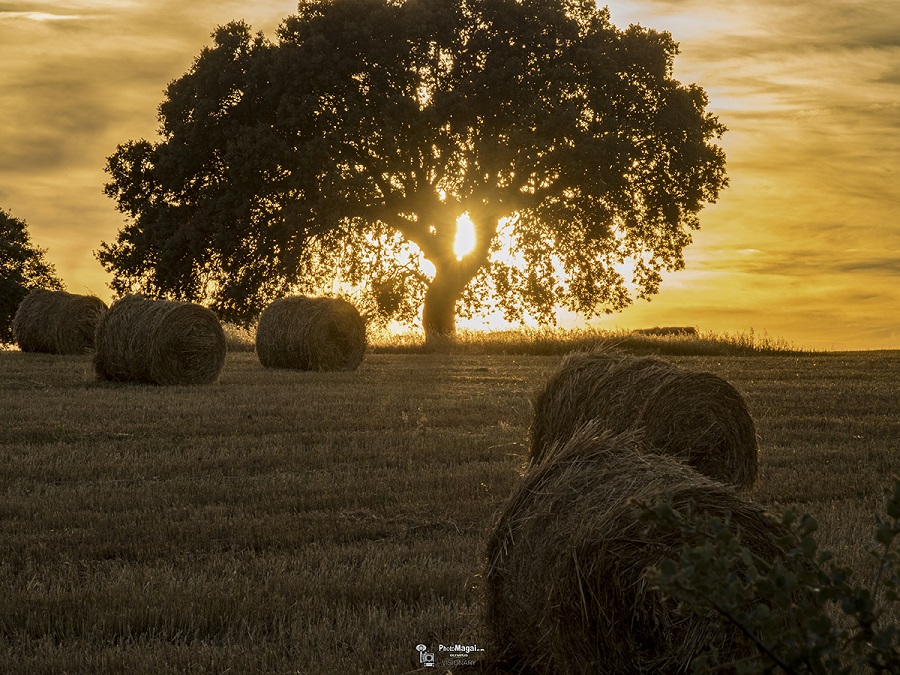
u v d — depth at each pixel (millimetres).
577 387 8594
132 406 14164
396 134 35188
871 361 26688
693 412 8508
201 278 37625
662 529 3340
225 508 8062
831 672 2957
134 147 39438
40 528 7414
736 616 3113
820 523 7574
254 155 34656
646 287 40812
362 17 36531
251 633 5160
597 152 34312
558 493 4879
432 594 5855
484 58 36812
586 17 39000
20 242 48000
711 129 39875
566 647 4566
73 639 5137
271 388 17375
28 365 21031
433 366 24219
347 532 7340
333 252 38250
